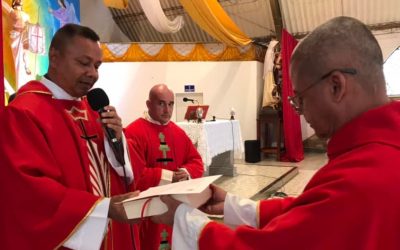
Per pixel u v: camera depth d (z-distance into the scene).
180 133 2.82
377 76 0.86
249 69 8.42
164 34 10.50
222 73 8.45
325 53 0.86
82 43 1.38
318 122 0.93
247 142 7.67
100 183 1.48
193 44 8.40
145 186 2.22
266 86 8.34
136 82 8.23
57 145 1.34
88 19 9.41
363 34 0.86
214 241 0.93
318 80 0.88
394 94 8.63
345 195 0.77
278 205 1.27
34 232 1.19
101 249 1.46
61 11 6.60
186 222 1.02
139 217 1.13
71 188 1.32
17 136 1.23
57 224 1.19
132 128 2.66
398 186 0.75
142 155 2.56
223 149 5.30
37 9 5.86
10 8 5.19
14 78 5.20
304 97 0.93
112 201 1.25
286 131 7.94
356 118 0.86
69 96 1.47
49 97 1.41
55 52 1.41
